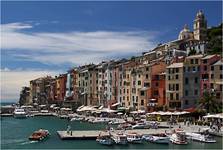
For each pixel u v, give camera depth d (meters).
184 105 155.88
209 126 119.12
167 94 161.12
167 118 144.50
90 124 157.38
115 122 148.50
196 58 155.25
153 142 97.75
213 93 145.25
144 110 170.62
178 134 97.25
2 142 101.62
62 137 103.19
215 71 150.12
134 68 185.75
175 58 175.38
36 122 180.75
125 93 192.00
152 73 173.38
